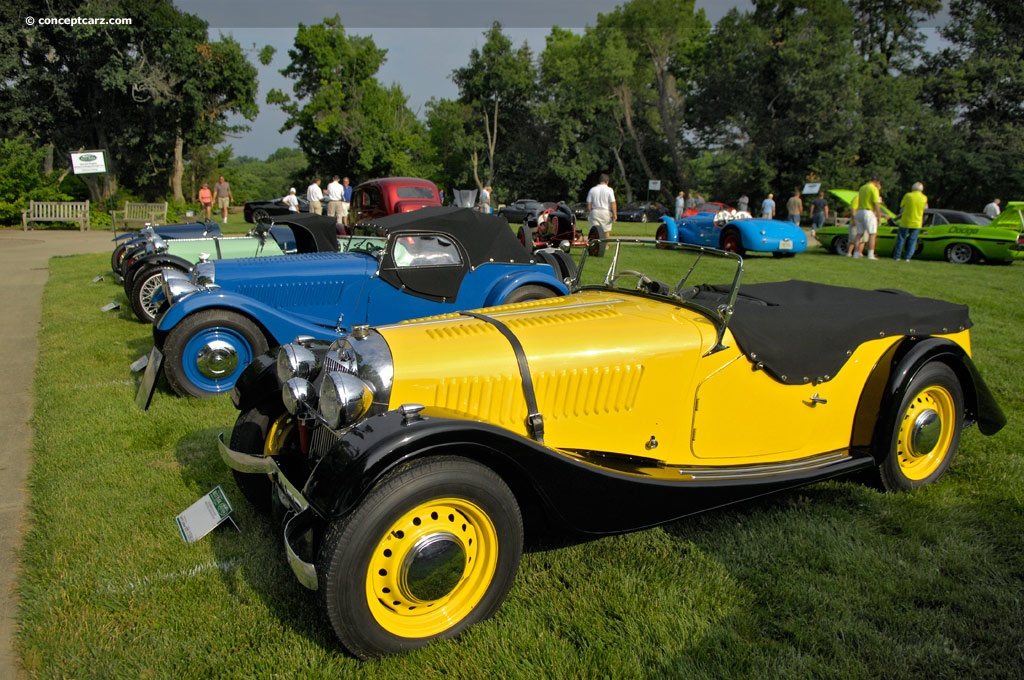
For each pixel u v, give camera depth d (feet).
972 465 12.80
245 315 17.10
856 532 10.38
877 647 7.82
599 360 9.45
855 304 12.18
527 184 172.55
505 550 8.05
